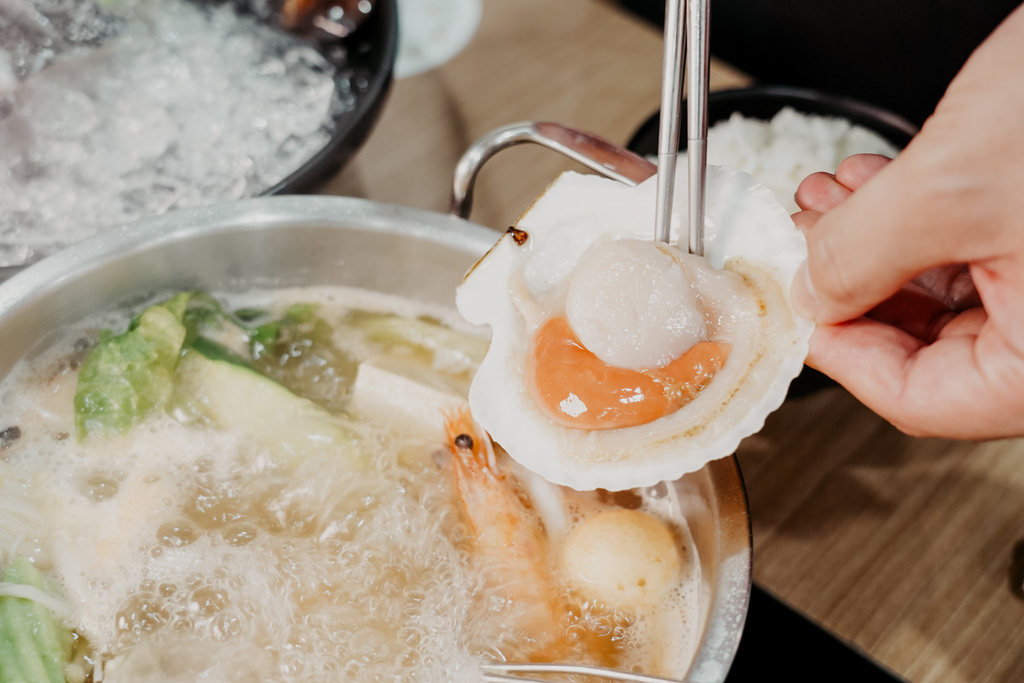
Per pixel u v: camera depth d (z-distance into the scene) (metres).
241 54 0.57
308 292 0.50
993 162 0.33
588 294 0.37
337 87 0.57
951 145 0.33
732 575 0.38
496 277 0.40
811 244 0.36
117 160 0.51
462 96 0.63
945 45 0.65
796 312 0.37
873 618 0.44
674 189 0.39
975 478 0.47
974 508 0.47
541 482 0.44
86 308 0.45
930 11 0.64
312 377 0.48
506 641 0.41
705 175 0.37
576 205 0.40
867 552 0.45
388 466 0.45
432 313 0.50
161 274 0.46
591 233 0.40
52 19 0.56
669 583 0.41
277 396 0.45
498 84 0.64
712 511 0.40
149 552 0.42
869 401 0.38
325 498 0.44
